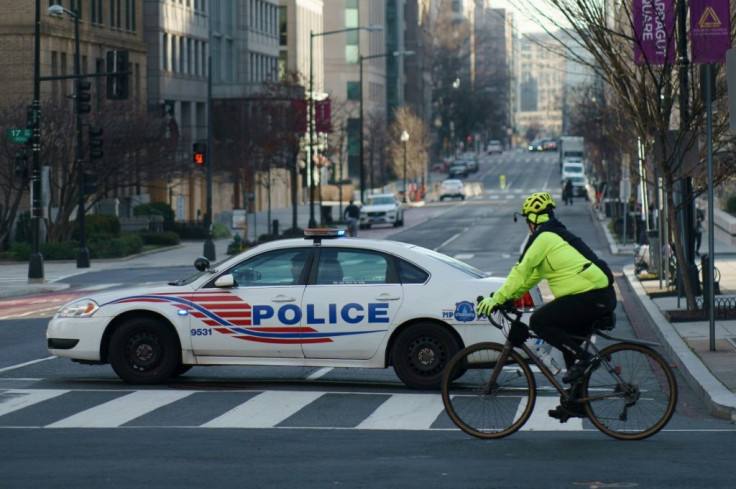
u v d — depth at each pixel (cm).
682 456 1923
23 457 1966
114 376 3055
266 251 2836
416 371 2770
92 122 10431
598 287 2020
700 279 5266
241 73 17775
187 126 15675
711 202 3209
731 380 2686
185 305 2828
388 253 2797
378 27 11862
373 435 2184
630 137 6744
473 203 19975
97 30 12794
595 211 15200
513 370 2134
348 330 2766
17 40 11362
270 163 14975
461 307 2736
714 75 3828
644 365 2075
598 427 2086
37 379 3005
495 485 1708
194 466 1877
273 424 2323
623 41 4478
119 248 9931
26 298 6319
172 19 15062
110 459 1942
